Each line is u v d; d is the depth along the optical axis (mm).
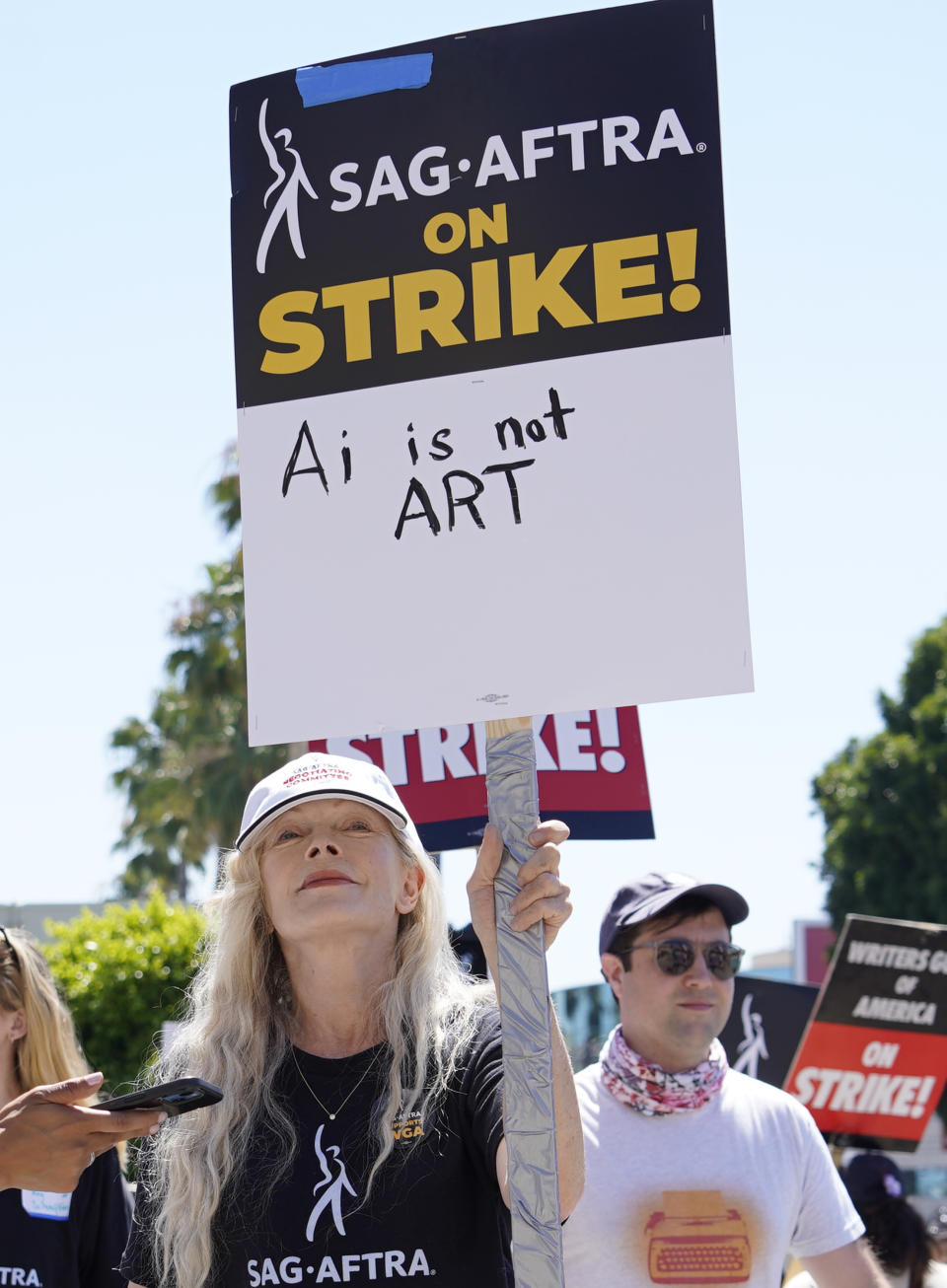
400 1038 2619
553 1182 2135
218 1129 2600
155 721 23453
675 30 2379
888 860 25656
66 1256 3225
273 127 2523
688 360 2289
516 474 2316
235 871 2844
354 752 4734
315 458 2408
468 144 2426
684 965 3434
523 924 2217
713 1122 3377
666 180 2342
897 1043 5188
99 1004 9711
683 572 2240
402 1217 2469
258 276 2486
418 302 2404
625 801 4594
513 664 2270
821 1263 3416
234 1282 2500
